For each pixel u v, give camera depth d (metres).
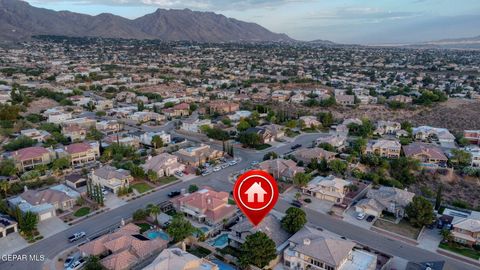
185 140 154.62
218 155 134.00
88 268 63.97
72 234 80.44
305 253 67.06
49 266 68.94
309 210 93.81
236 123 179.62
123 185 103.94
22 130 152.88
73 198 93.94
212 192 94.50
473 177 118.88
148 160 119.75
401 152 140.38
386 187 101.31
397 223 87.19
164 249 67.75
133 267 66.75
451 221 84.44
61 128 160.88
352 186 104.44
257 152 142.25
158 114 193.12
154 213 83.88
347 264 67.50
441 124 186.00
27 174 106.62
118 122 180.00
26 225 78.94
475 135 154.75
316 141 150.38
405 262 71.25
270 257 67.12
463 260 72.00
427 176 119.44
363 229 84.31
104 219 87.56
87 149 127.56
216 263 70.38
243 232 74.75
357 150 137.38
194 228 77.44
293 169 113.75
